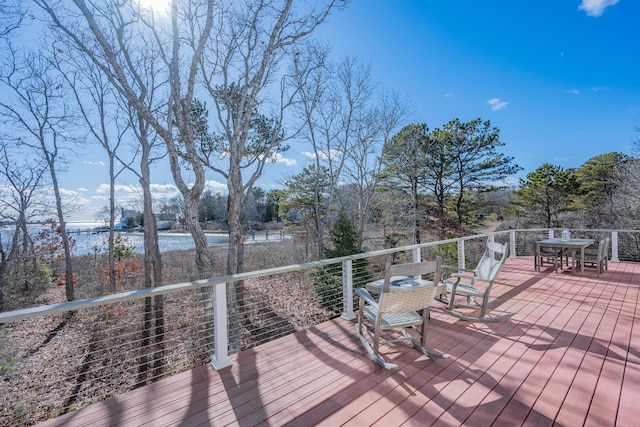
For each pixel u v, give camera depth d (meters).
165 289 2.37
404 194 14.95
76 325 7.87
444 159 14.77
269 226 24.39
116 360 6.48
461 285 3.87
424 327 2.79
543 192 15.54
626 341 2.86
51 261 11.96
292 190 14.96
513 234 7.65
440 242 4.97
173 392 2.24
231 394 2.21
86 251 13.15
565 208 15.30
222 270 13.26
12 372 5.59
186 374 2.50
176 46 5.41
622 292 4.47
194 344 6.59
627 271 5.84
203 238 6.16
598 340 2.90
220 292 2.65
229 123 8.60
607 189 14.12
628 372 2.32
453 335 3.14
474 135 14.41
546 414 1.87
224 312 2.66
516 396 2.07
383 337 3.16
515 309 3.85
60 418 1.97
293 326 7.35
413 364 2.57
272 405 2.06
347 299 3.75
